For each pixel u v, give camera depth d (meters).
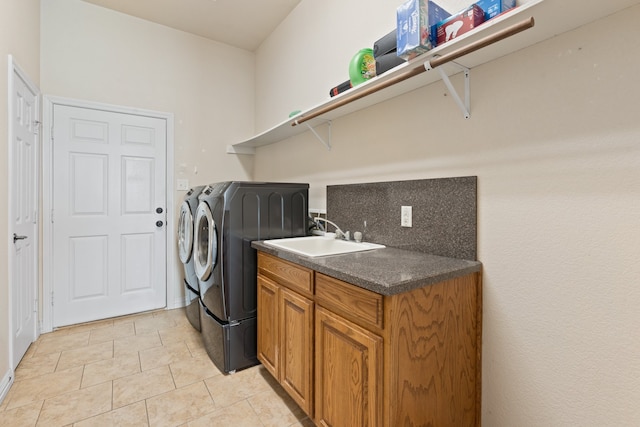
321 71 2.48
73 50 2.71
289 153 2.95
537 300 1.21
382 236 1.88
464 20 1.15
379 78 1.47
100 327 2.70
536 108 1.20
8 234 1.84
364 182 2.04
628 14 0.98
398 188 1.77
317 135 2.30
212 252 2.03
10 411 1.61
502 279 1.32
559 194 1.15
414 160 1.70
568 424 1.14
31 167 2.38
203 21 3.06
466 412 1.33
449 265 1.33
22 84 2.14
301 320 1.50
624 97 0.99
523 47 1.23
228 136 3.50
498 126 1.33
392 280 1.08
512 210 1.28
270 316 1.81
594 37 1.05
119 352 2.25
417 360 1.13
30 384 1.84
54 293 2.65
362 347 1.15
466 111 1.43
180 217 3.04
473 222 1.41
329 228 2.35
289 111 2.93
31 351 2.25
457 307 1.28
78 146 2.74
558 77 1.14
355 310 1.18
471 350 1.35
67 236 2.71
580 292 1.10
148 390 1.81
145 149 3.05
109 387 1.83
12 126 1.88
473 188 1.41
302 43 2.73
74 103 2.71
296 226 2.23
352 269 1.25
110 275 2.90
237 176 3.56
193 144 3.30
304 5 2.69
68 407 1.65
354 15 2.13
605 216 1.04
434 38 1.23
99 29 2.82
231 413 1.62
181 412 1.63
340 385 1.26
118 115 2.91
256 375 1.98
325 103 1.85
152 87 3.07
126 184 2.96
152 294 3.10
